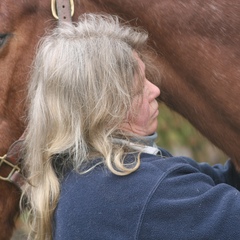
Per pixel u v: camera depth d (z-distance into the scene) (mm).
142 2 3598
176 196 3102
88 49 3307
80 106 3266
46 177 3318
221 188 3117
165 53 3656
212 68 3580
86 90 3262
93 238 3123
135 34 3469
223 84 3584
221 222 3027
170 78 3691
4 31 3574
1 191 3732
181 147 7797
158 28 3611
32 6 3586
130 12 3617
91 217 3141
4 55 3592
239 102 3580
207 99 3658
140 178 3143
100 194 3154
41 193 3318
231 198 3076
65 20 3580
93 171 3232
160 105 4168
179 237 3043
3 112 3619
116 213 3109
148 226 3068
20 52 3592
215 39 3566
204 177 3211
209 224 3035
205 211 3064
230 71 3566
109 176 3178
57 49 3342
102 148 3219
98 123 3246
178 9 3582
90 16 3480
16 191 3744
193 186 3139
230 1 3561
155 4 3594
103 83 3264
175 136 7684
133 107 3316
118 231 3098
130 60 3328
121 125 3314
